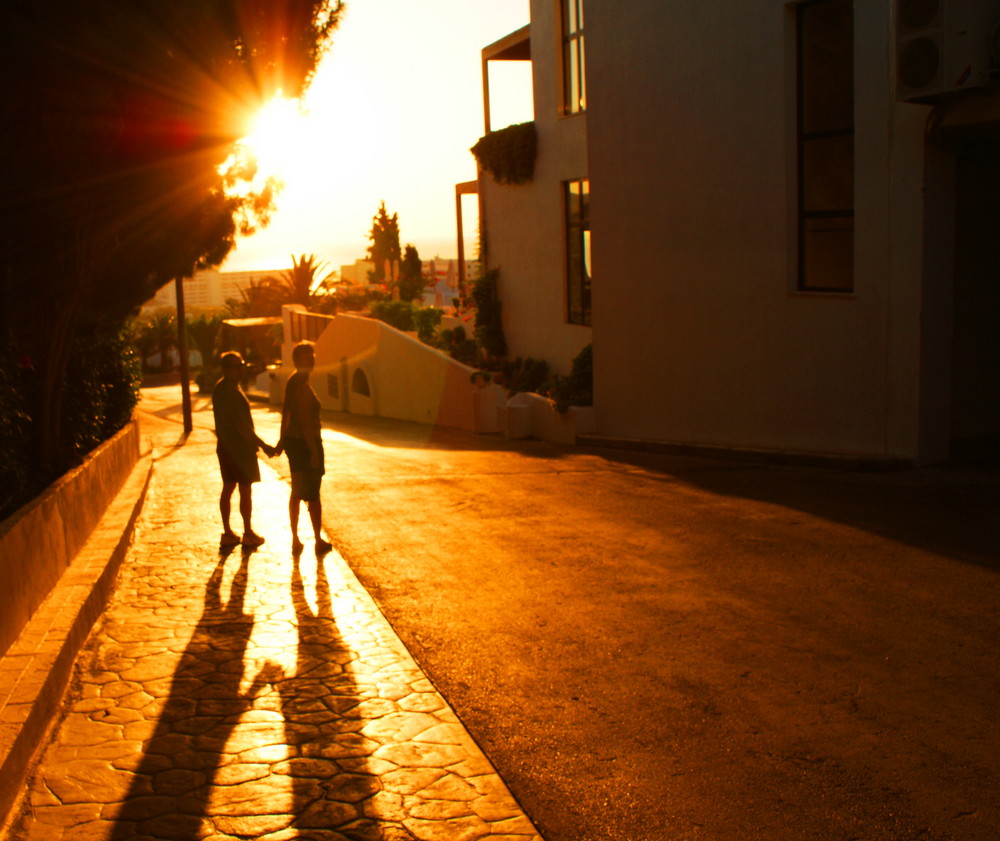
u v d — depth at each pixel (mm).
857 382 11602
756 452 12594
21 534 5527
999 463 11219
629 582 6707
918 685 4773
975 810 3617
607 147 15578
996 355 11750
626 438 15633
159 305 94938
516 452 15875
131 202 8703
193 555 8109
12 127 7059
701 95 13570
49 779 4102
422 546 8117
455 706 4727
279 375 43969
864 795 3750
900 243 10836
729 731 4340
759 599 6207
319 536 8102
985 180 11289
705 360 14047
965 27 9305
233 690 5039
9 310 8055
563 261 21344
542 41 21391
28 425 8414
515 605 6289
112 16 6605
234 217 11367
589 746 4254
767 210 12711
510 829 3621
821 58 11984
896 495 9453
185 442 26500
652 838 3518
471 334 31031
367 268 90188
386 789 3957
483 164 23406
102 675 5301
